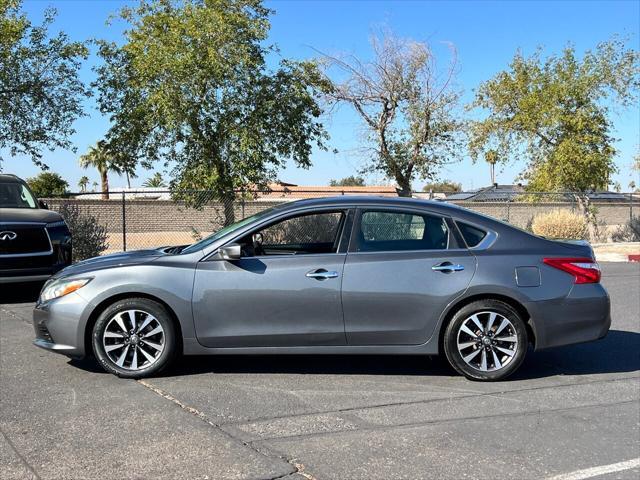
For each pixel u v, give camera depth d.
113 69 15.20
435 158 19.09
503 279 5.35
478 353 5.42
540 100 21.52
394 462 3.76
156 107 14.25
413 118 18.61
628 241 24.56
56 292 5.41
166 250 6.03
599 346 6.96
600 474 3.66
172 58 13.86
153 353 5.40
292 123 15.44
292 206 5.57
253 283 5.29
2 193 10.65
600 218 30.78
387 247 5.46
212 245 5.46
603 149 21.70
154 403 4.75
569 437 4.22
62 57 14.92
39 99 14.91
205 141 15.01
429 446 4.02
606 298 5.55
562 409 4.79
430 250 5.45
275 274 5.30
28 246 9.19
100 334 5.32
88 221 13.73
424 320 5.33
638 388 5.37
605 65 20.92
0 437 4.06
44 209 10.82
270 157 15.54
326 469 3.65
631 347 6.91
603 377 5.71
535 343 5.45
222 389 5.15
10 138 14.98
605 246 21.55
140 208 22.55
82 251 13.47
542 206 24.23
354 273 5.31
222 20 14.16
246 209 20.42
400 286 5.30
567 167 21.25
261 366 5.88
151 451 3.86
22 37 14.24
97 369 5.68
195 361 6.03
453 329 5.38
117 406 4.67
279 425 4.34
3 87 14.49
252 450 3.89
